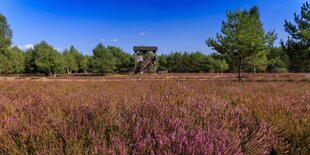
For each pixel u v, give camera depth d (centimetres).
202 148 196
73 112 296
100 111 297
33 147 207
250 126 286
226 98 532
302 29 1948
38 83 1332
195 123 274
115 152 188
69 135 222
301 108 392
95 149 191
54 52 6056
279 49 6400
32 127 244
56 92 696
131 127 247
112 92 627
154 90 629
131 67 7600
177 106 360
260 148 230
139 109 308
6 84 1038
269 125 275
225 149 200
